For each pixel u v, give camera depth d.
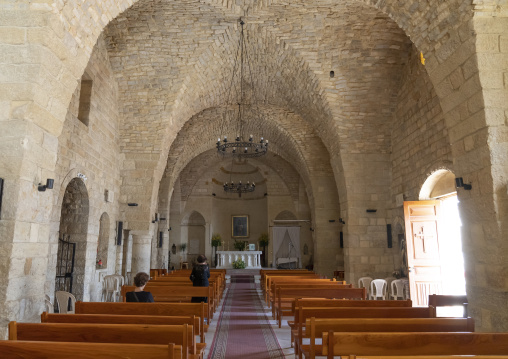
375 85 11.78
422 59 10.16
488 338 3.32
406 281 10.45
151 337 3.50
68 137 8.65
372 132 12.62
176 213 26.50
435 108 9.51
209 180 27.33
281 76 12.79
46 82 5.27
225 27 10.61
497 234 5.34
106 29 10.57
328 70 11.45
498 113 5.54
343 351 3.23
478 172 5.73
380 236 12.53
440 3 6.05
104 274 11.16
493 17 5.64
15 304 4.76
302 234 26.11
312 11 9.86
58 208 8.23
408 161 11.30
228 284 17.38
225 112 17.00
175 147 18.14
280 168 25.56
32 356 2.78
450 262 10.04
